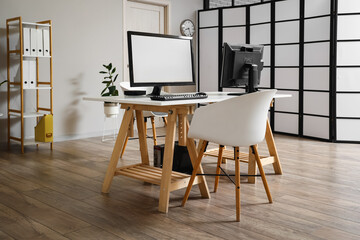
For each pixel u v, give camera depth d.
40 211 2.59
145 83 2.83
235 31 6.37
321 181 3.30
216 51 6.64
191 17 6.88
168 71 2.99
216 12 6.57
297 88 5.62
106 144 5.04
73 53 5.36
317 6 5.23
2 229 2.29
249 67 3.39
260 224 2.36
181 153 3.56
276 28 5.82
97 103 5.67
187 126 2.82
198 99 2.74
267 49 5.99
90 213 2.55
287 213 2.55
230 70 3.35
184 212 2.57
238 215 2.42
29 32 4.49
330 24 5.06
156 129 6.35
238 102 2.37
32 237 2.18
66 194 2.96
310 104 5.45
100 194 2.96
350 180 3.33
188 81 3.13
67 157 4.25
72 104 5.40
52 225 2.35
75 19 5.34
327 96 5.19
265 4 5.92
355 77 5.04
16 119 4.91
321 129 5.32
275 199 2.83
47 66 5.11
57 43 5.18
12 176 3.47
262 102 2.40
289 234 2.21
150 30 6.35
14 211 2.59
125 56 5.96
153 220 2.43
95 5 5.54
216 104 2.44
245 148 4.84
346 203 2.74
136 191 3.04
